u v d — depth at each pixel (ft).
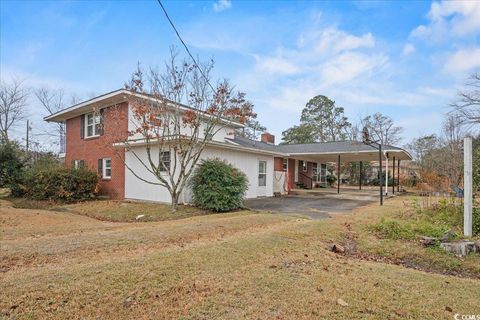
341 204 43.93
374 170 112.37
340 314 9.70
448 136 79.05
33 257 15.26
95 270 12.73
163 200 42.09
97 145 50.31
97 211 38.29
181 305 10.00
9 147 53.98
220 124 49.62
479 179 25.48
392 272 14.30
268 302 10.37
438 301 11.02
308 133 133.49
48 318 8.96
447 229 21.45
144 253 16.30
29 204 44.83
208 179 37.40
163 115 38.37
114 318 9.12
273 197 54.34
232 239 19.83
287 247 17.74
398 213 30.94
